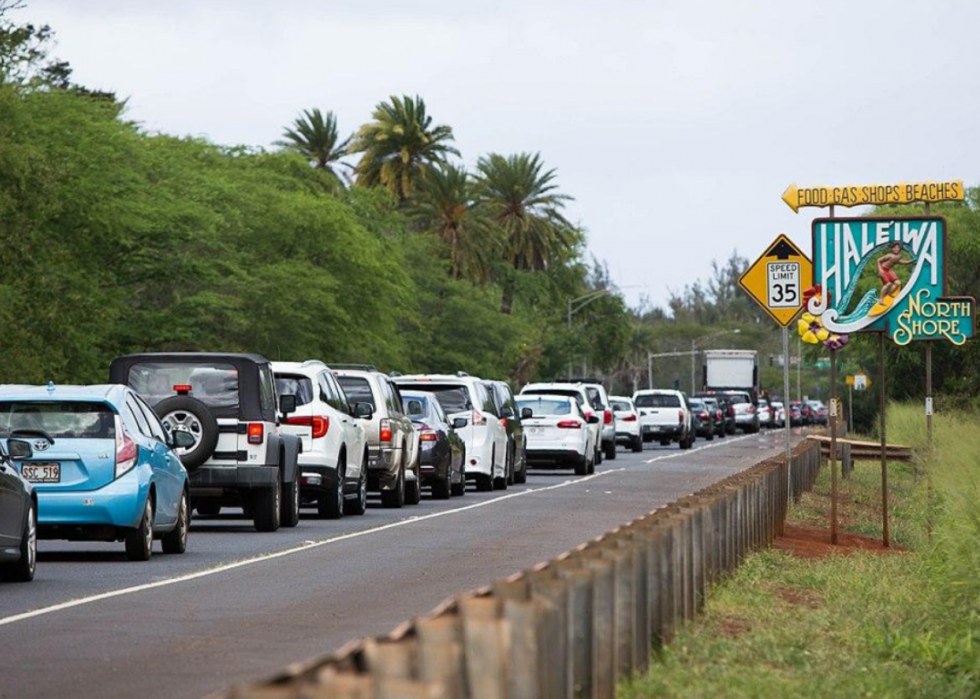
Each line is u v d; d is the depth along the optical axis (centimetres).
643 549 2328
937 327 5372
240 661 2558
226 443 5269
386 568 4094
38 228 10394
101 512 4191
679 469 10906
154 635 2845
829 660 2705
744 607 3259
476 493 8119
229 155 17050
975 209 13475
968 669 2864
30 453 3778
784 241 5466
